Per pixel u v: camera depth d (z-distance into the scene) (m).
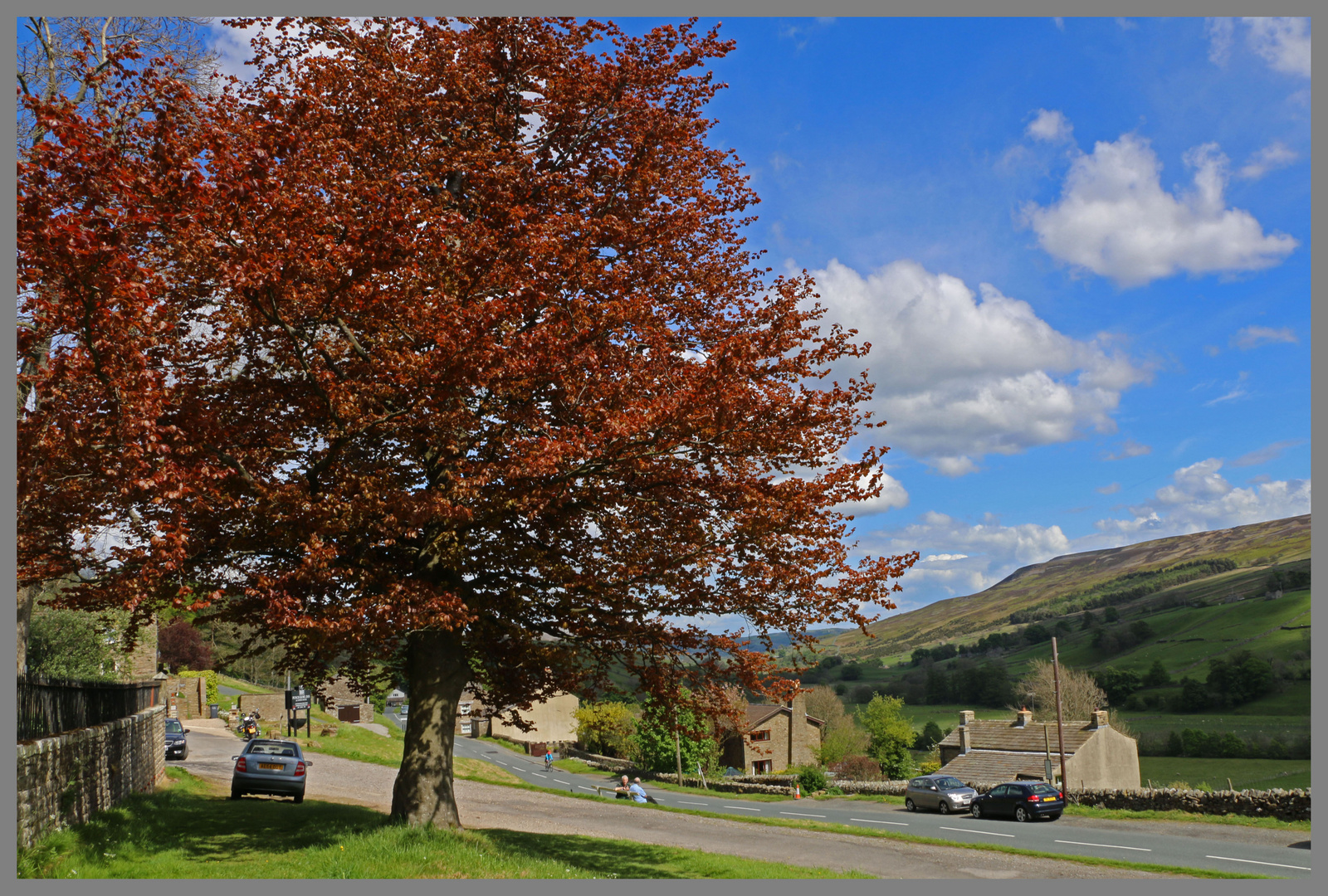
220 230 9.96
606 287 13.68
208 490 10.88
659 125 15.32
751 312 16.95
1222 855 21.59
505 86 16.17
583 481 13.24
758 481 12.80
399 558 14.61
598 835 22.19
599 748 80.88
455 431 12.01
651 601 14.34
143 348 9.67
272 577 13.26
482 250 11.81
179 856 11.91
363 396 12.23
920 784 37.53
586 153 16.50
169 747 35.41
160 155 9.45
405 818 14.14
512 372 11.71
